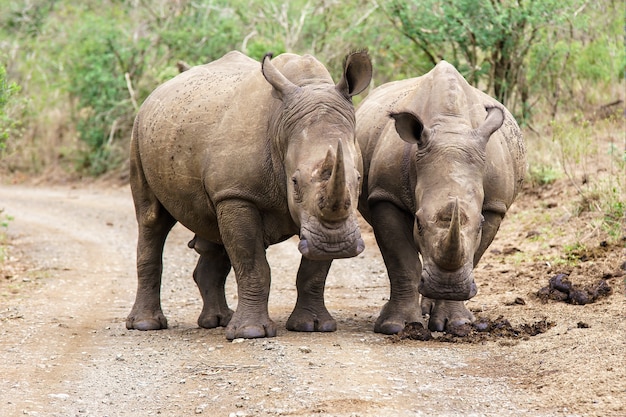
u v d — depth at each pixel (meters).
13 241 26.44
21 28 50.81
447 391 10.34
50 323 15.24
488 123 12.72
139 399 10.55
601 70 28.22
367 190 14.13
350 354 12.07
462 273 11.80
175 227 28.59
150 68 42.00
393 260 13.66
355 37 35.66
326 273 13.92
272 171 12.90
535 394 10.17
